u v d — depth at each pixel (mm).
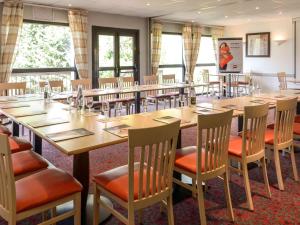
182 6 7125
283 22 9641
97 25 7770
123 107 7250
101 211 2488
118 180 2039
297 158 3945
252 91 4793
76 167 2232
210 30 10898
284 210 2611
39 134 2227
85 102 3355
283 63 9812
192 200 2803
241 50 9453
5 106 3434
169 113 3047
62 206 2477
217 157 2336
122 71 8508
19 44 6473
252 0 6598
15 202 1704
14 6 6184
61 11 7117
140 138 1757
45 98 3980
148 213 2576
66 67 7535
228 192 2441
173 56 10023
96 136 2156
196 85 6766
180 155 2541
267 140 3074
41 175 2078
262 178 3291
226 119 2299
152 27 8859
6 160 1662
